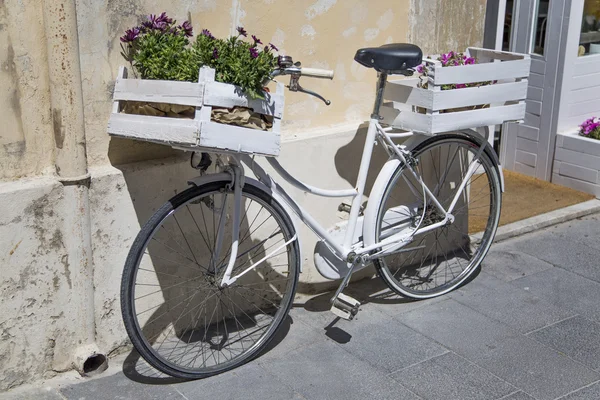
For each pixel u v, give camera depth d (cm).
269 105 298
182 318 365
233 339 366
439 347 361
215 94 279
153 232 305
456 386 330
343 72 392
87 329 330
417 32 412
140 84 295
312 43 377
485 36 577
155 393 322
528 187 580
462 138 391
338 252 358
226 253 370
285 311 352
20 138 301
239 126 289
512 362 349
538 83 582
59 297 319
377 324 381
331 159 393
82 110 305
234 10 347
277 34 364
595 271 447
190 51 296
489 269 447
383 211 377
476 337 370
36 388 321
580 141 562
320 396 321
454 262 454
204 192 312
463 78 357
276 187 334
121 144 327
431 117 354
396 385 330
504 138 618
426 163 432
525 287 424
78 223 314
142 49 303
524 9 576
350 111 402
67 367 331
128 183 326
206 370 332
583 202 548
